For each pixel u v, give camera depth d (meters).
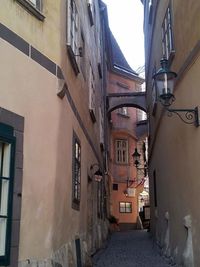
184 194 9.56
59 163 7.94
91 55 15.42
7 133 6.31
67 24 9.01
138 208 31.81
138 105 26.31
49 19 7.86
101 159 19.64
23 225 6.51
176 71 9.95
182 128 9.52
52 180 7.49
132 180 31.78
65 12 8.94
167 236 12.27
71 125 9.51
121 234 23.19
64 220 8.46
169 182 11.82
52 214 7.43
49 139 7.50
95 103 16.89
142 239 19.05
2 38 6.50
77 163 10.60
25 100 6.87
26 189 6.66
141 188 32.47
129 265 11.18
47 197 7.30
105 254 13.83
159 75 8.23
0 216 6.08
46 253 7.14
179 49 9.64
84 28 12.96
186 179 9.31
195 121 8.10
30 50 7.16
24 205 6.58
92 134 15.05
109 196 26.72
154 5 14.87
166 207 12.55
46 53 7.64
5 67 6.48
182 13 9.27
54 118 7.73
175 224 10.82
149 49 18.06
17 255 6.27
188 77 8.73
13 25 6.80
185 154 9.37
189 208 9.03
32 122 6.99
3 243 6.02
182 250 9.80
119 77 32.16
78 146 10.88
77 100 10.80
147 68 20.39
